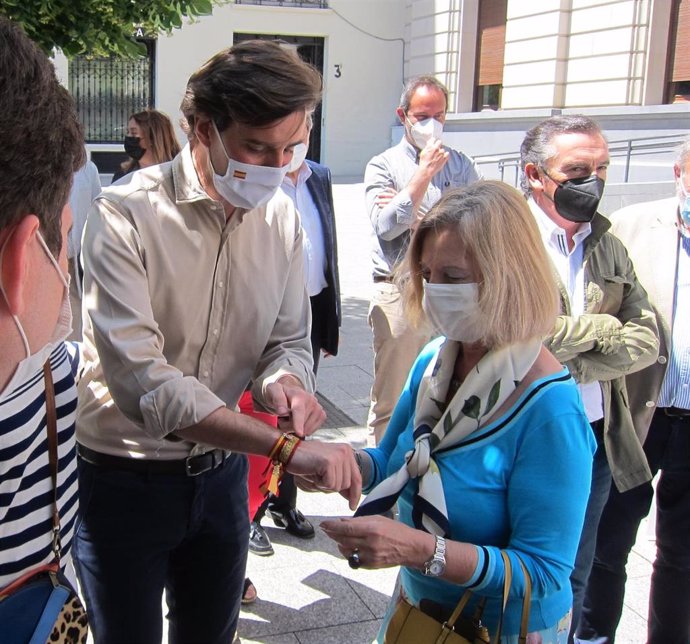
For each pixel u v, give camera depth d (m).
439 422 1.79
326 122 21.38
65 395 1.28
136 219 1.81
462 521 1.73
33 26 4.00
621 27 13.21
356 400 5.52
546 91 14.59
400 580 1.92
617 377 2.51
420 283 1.87
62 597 1.23
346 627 3.10
